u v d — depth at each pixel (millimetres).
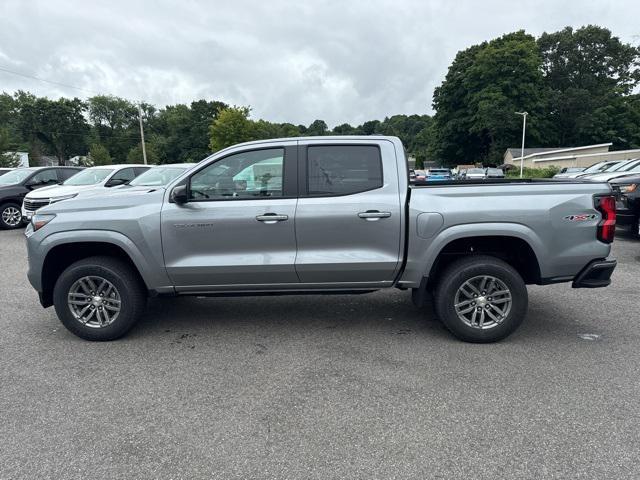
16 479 2436
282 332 4539
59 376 3627
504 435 2773
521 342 4195
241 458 2594
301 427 2893
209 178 4199
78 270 4191
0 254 8680
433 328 4594
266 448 2684
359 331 4539
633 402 3129
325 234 4109
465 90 64562
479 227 3990
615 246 8773
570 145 69812
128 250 4113
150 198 4195
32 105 88000
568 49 72938
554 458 2553
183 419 2996
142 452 2658
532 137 61812
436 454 2605
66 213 4215
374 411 3062
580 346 4086
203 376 3605
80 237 4133
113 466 2537
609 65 72750
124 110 96562
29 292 6070
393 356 3928
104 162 71438
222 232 4113
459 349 4055
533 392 3275
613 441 2695
